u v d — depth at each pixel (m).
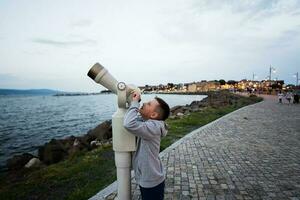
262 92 71.38
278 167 6.36
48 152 10.63
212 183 5.31
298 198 4.62
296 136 10.42
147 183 2.59
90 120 32.97
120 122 2.67
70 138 14.44
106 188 4.94
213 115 18.59
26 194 5.39
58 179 6.12
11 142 18.08
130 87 2.69
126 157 2.75
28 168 9.29
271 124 13.82
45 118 36.00
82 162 7.42
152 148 2.61
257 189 5.01
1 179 8.15
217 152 7.81
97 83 2.77
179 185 5.21
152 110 2.66
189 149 8.15
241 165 6.52
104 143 11.53
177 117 17.44
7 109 61.19
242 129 12.05
